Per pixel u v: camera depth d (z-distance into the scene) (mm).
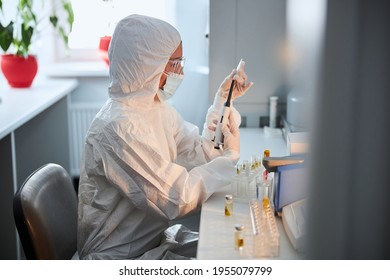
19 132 3445
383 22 850
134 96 1577
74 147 3938
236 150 1749
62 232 1613
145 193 1521
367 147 904
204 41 2939
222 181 1599
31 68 3359
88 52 4180
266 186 1514
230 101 1763
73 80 3770
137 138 1512
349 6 848
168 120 1759
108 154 1534
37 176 1579
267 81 2537
